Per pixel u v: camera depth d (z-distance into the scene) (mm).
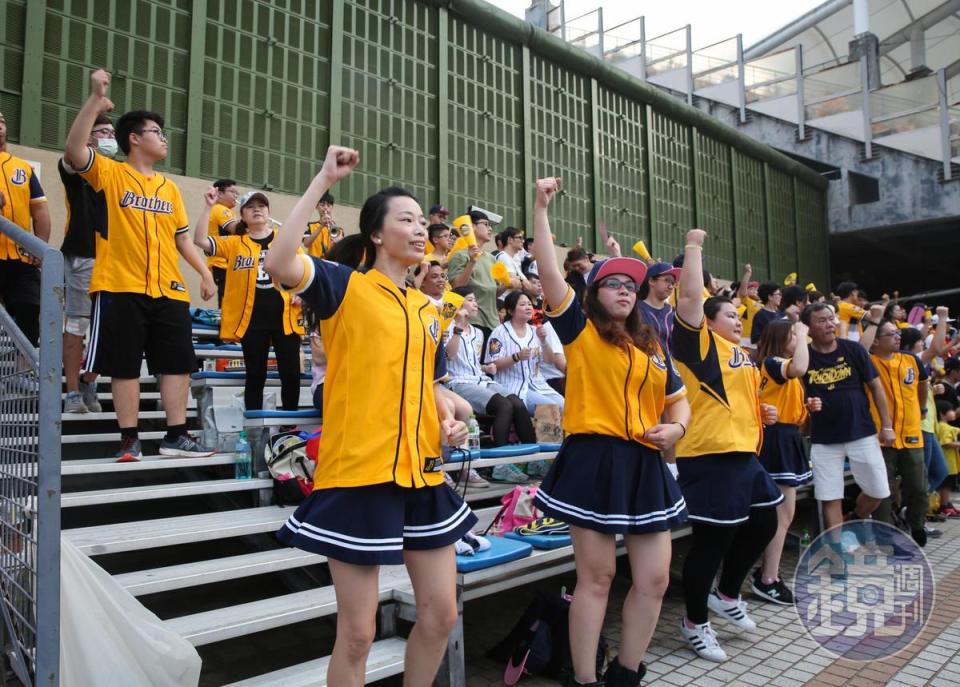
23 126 6156
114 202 4012
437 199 9219
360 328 2330
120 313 3947
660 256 12664
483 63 10031
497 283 6645
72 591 2523
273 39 7766
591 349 3184
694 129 13703
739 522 3814
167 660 2609
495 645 3871
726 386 3996
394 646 3184
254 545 4066
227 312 4832
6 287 4547
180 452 4145
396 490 2273
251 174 7516
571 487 3119
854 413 5566
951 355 9977
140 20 6855
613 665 3180
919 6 21625
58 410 2371
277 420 4312
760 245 15273
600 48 17312
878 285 22062
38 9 6277
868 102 16938
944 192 16094
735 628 4316
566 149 11141
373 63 8711
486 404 5273
